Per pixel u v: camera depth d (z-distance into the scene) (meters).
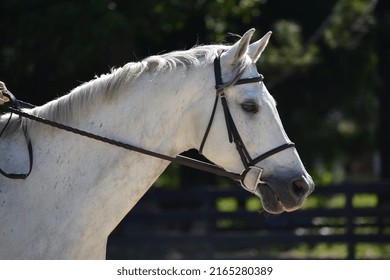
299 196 5.56
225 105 5.63
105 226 5.60
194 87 5.70
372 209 15.12
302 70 19.08
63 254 5.49
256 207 25.06
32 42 15.73
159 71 5.74
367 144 31.45
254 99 5.60
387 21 20.52
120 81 5.71
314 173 29.64
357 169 45.06
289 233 15.91
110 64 16.48
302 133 25.69
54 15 14.41
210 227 15.56
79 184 5.57
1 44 15.92
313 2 22.22
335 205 27.61
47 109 5.76
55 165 5.61
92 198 5.57
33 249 5.46
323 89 24.16
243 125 5.60
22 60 15.42
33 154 5.65
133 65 5.78
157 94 5.70
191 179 21.89
